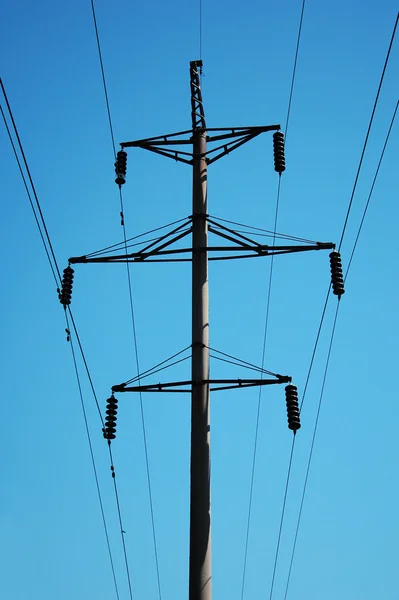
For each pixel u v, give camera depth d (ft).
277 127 52.49
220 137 53.06
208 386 46.24
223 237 50.39
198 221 49.98
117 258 50.62
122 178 53.26
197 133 52.85
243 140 52.70
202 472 44.27
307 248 50.31
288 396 46.52
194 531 43.14
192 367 46.68
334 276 49.75
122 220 53.72
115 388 48.34
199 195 50.85
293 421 45.98
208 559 42.60
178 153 52.85
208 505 43.60
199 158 52.08
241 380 46.47
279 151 52.01
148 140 53.42
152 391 47.91
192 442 44.96
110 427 48.26
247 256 49.98
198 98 53.78
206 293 48.21
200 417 45.44
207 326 47.50
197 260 48.93
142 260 50.29
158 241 50.31
